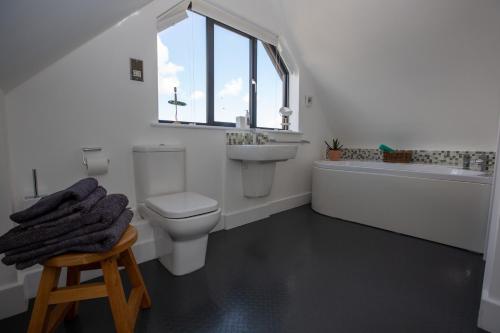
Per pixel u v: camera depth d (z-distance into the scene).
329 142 3.48
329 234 2.18
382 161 3.10
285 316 1.17
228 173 2.23
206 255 1.76
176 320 1.13
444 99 2.37
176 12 1.80
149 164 1.58
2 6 0.56
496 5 1.70
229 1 2.12
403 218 2.18
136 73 1.62
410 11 1.98
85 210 0.83
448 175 1.94
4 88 1.12
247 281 1.45
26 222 0.82
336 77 2.85
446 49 2.06
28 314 1.16
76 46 1.16
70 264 0.80
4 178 1.12
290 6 2.46
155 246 1.70
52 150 1.34
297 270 1.57
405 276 1.51
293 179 3.01
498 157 1.21
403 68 2.37
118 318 0.87
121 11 1.03
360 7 2.14
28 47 0.83
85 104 1.44
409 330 1.08
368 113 2.97
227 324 1.11
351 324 1.12
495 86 2.07
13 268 1.15
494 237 1.13
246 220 2.43
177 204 1.43
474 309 1.22
